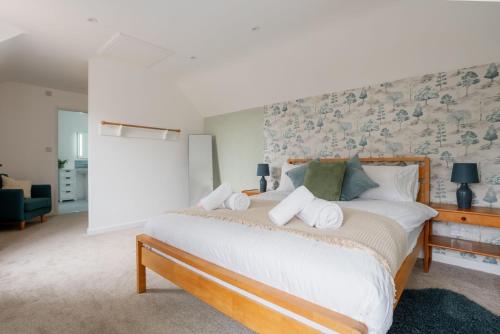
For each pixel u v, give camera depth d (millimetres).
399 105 2924
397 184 2588
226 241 1449
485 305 1829
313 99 3639
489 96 2410
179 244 1733
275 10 2436
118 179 3930
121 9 2432
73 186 6746
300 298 1137
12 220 3785
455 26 2289
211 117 5105
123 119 3971
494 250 2195
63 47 3248
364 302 982
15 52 3301
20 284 2145
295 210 1637
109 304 1853
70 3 2332
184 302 1884
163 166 4531
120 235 3590
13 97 4590
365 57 2889
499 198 2375
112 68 3828
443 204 2592
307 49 3115
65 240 3354
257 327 1246
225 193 2158
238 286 1304
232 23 2674
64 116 6805
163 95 4516
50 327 1590
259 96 4164
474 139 2494
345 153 3359
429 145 2746
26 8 2404
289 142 3941
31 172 4762
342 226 1538
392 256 1275
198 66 3943
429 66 2666
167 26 2742
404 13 2365
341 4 2338
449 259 2615
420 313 1706
